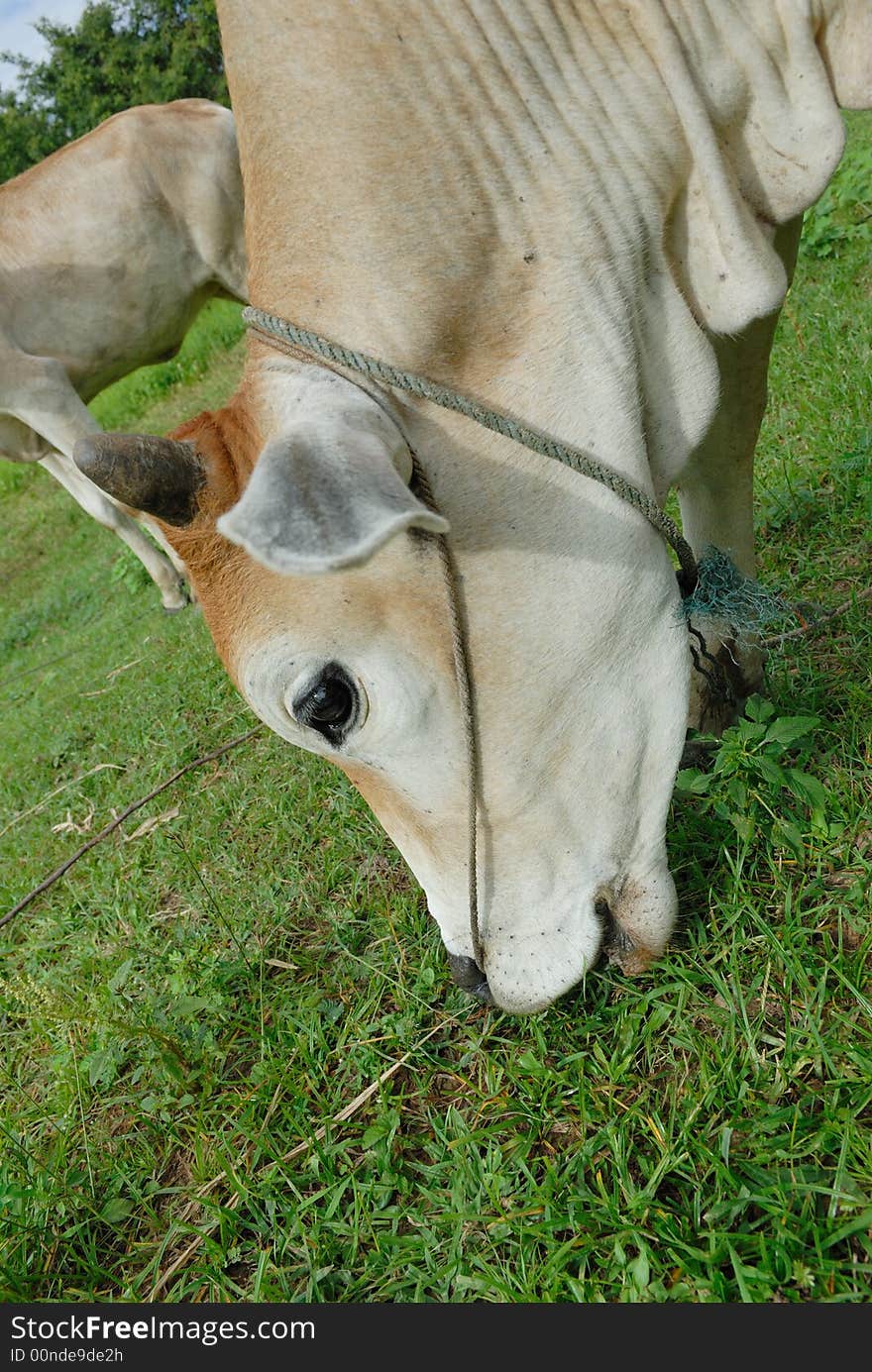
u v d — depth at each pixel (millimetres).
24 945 1504
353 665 811
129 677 2414
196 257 2410
